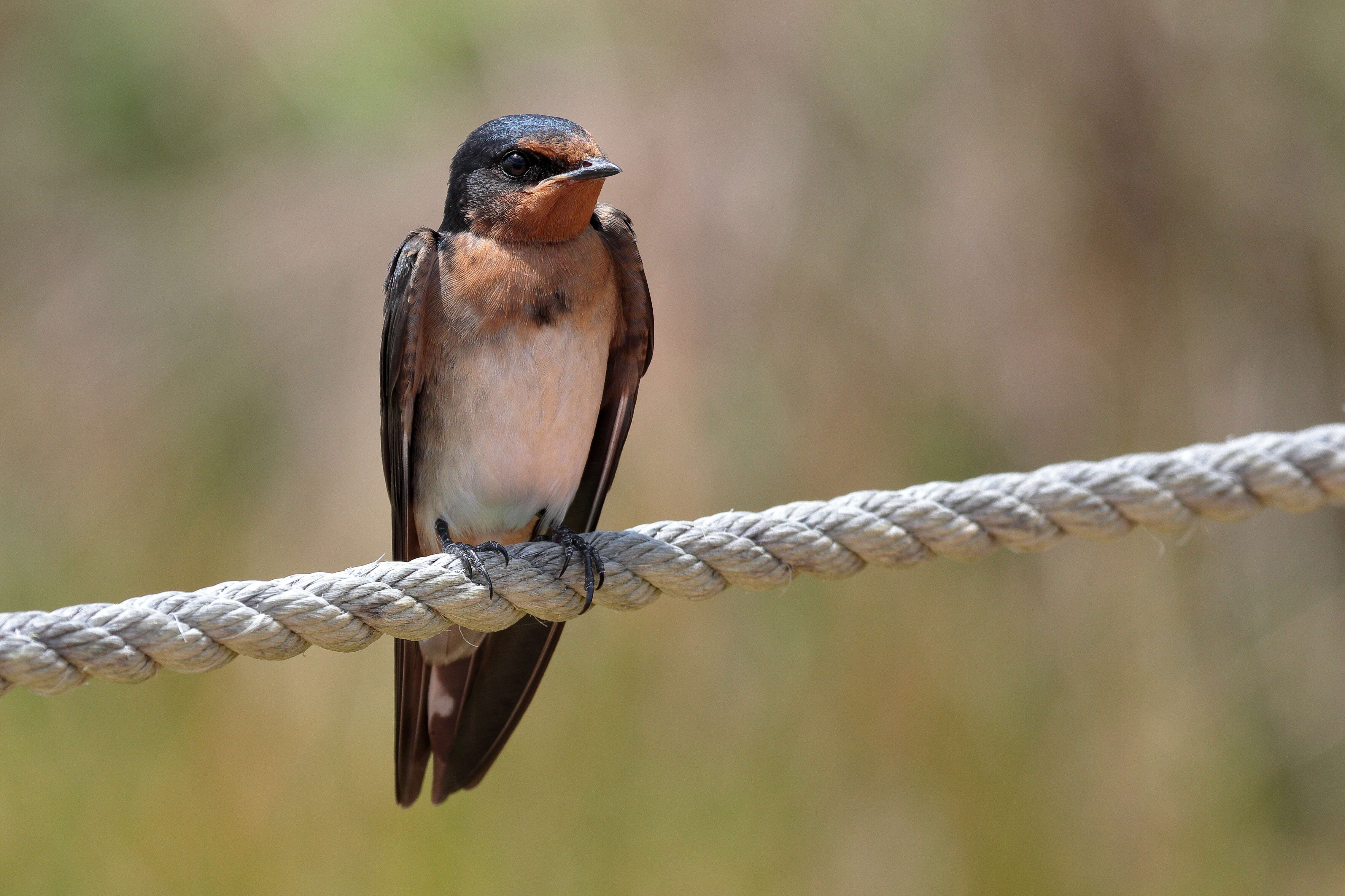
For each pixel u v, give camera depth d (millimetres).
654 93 13961
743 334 13148
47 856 11211
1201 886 12242
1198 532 13273
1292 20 14430
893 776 11750
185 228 14625
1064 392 13828
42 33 15562
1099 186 14281
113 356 14227
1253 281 14453
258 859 11305
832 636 11938
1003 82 14227
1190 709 12758
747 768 11484
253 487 13250
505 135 7426
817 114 13961
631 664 11594
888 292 13648
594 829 11250
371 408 13203
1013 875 11781
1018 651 12414
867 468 13070
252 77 15031
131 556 13336
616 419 7926
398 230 13969
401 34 14680
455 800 11266
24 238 14945
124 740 11539
